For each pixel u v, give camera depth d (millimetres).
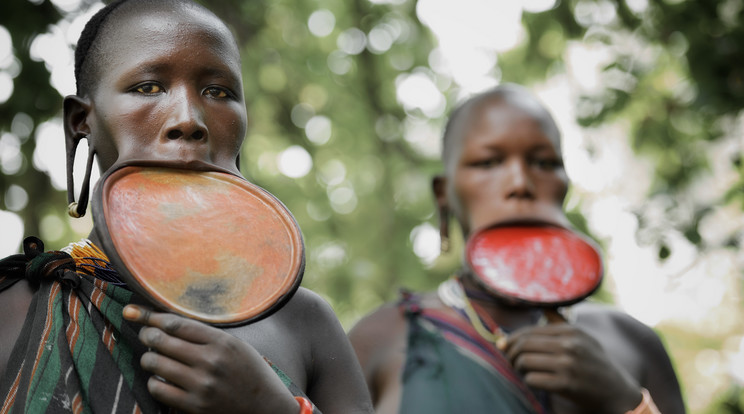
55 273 2162
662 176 7082
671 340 11164
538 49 7750
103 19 2324
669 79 7395
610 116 6980
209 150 2213
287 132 8047
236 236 2145
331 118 8305
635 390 3617
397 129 8477
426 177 8375
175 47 2205
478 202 3982
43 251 2275
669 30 6887
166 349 1942
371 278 8133
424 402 3775
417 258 8281
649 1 7031
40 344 2053
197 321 1981
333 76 8148
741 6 6637
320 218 8383
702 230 6645
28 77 5770
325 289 8078
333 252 8375
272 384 2021
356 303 8344
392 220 8414
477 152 4008
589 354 3566
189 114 2170
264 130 8039
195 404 1944
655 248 6422
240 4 7238
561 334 3605
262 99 7859
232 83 2268
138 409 2012
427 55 8250
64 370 2014
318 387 2404
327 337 2451
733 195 6723
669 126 7070
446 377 3828
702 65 6496
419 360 3871
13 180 6359
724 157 7227
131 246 2035
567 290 3598
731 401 8359
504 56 8023
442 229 4332
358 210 8531
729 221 7242
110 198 2064
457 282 4066
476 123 4066
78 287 2145
